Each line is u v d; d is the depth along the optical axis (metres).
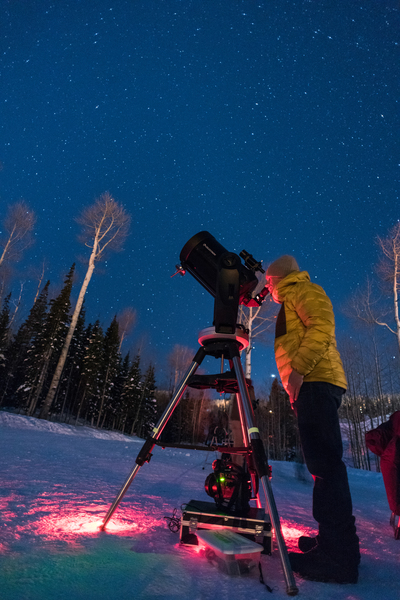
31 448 4.75
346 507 1.33
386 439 2.55
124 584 0.97
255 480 1.82
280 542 1.14
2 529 1.34
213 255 1.83
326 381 1.51
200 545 1.41
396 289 17.16
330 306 1.59
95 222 18.50
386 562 1.53
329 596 1.06
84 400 38.69
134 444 9.57
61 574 0.99
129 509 1.98
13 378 36.59
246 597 0.98
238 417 2.01
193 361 1.73
